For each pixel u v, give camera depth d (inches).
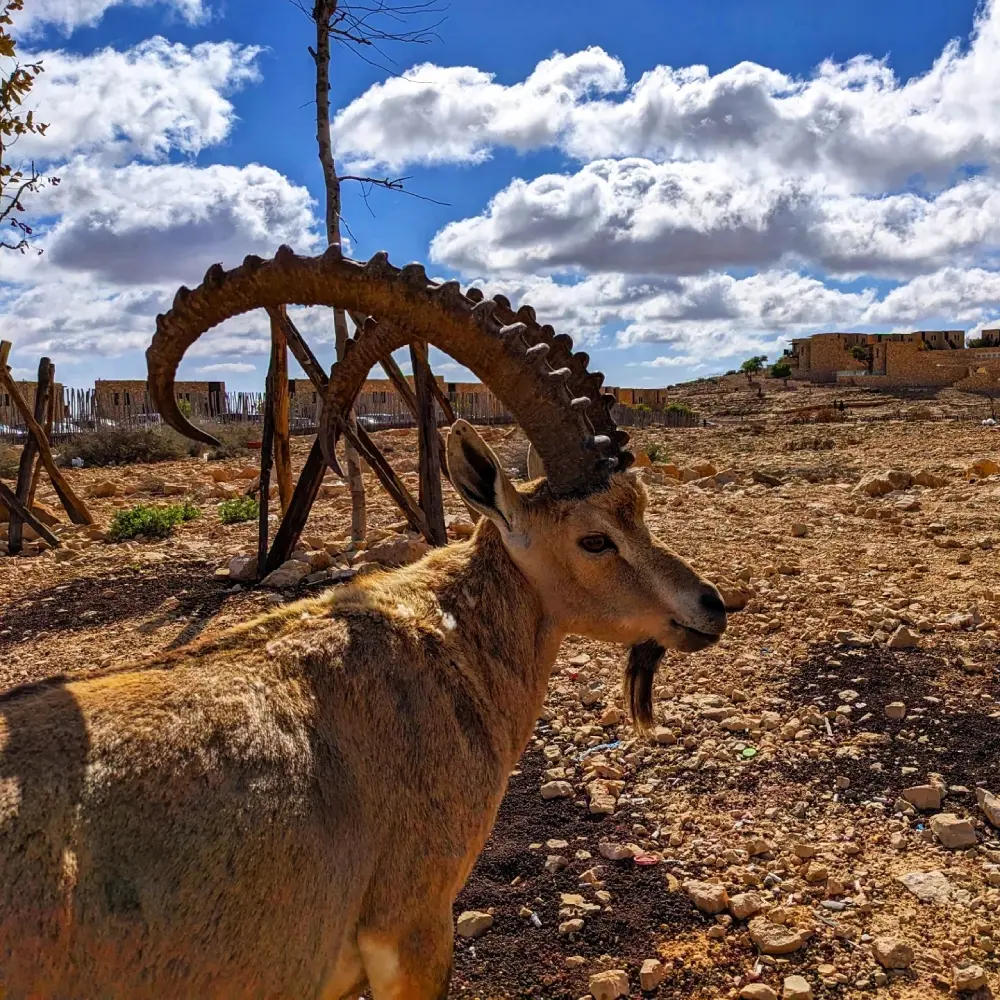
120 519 525.0
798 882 184.5
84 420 1333.7
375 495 650.2
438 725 122.6
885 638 302.4
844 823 203.6
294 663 118.3
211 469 914.1
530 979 164.1
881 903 176.7
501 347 135.6
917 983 156.6
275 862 101.7
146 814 96.9
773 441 1284.4
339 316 414.3
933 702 253.8
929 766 222.4
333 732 114.4
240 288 132.6
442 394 398.9
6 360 535.5
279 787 105.2
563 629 147.9
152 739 102.1
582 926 175.3
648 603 141.9
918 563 400.5
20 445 1167.6
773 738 243.1
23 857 89.3
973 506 536.4
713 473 795.4
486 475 138.5
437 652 130.0
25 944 87.3
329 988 115.4
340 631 124.6
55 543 507.5
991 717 242.4
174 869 95.9
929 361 3262.8
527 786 230.5
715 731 249.6
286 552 396.8
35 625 352.2
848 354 3836.1
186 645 123.1
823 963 162.2
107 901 92.0
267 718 110.0
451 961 121.6
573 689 282.7
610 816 213.9
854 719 249.9
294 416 1502.2
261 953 100.5
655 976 160.2
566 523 140.8
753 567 397.4
